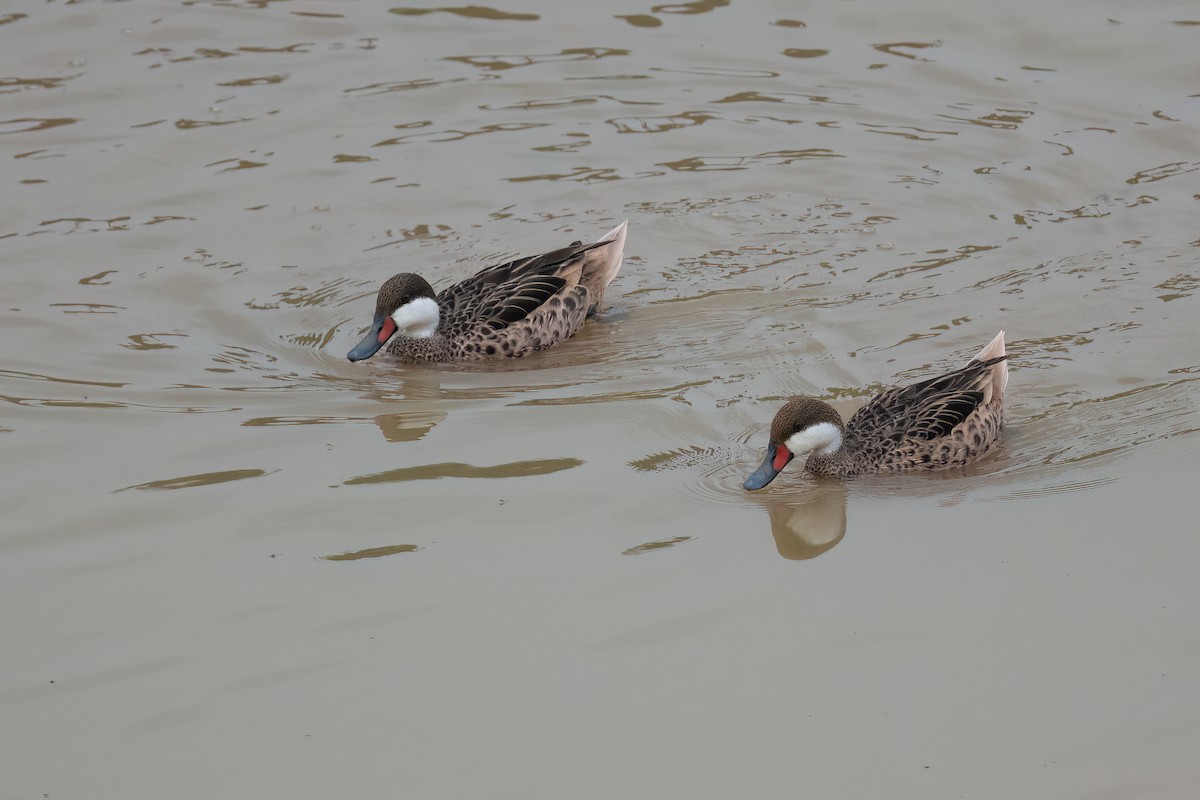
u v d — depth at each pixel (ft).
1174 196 62.59
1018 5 81.46
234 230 61.98
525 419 46.44
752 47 79.20
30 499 40.78
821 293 55.98
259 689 32.17
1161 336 50.24
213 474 42.37
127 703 31.76
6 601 35.68
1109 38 77.56
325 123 71.36
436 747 30.19
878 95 73.92
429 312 52.54
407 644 33.71
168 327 53.83
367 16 83.10
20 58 76.79
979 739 29.96
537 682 32.22
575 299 54.29
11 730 30.89
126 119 71.20
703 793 28.60
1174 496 39.60
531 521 39.45
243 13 82.99
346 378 50.70
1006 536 38.24
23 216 62.34
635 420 46.09
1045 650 32.76
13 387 48.29
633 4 83.92
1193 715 30.25
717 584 36.19
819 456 43.29
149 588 36.24
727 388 48.42
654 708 31.30
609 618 34.65
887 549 37.93
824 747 29.91
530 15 83.30
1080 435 44.24
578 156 69.00
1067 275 55.83
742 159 68.39
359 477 42.16
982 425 43.73
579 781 29.07
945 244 59.77
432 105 73.56
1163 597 34.60
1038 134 69.21
